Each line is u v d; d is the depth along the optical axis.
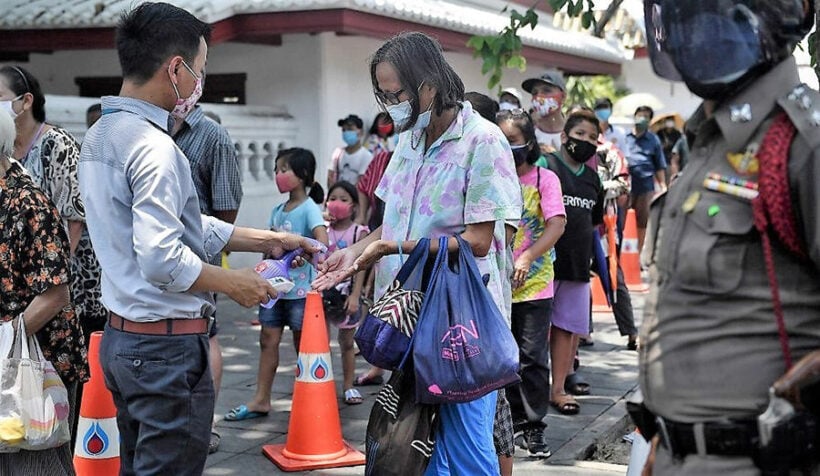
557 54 16.47
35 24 11.41
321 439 5.50
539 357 5.58
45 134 4.94
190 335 3.60
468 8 14.66
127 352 3.56
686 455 2.54
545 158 6.23
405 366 3.72
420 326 3.65
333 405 5.57
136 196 3.43
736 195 2.42
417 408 3.73
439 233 3.89
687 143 2.68
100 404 4.84
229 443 5.91
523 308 5.58
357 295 6.68
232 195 5.47
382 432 3.76
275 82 12.20
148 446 3.58
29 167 4.89
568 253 6.22
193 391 3.63
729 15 2.45
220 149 5.41
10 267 3.91
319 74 11.96
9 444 3.83
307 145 12.12
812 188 2.32
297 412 5.54
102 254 3.56
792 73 2.48
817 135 2.33
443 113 3.86
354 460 5.51
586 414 6.50
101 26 11.34
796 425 2.31
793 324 2.39
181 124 5.32
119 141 3.48
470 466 3.88
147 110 3.58
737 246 2.42
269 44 12.16
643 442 3.41
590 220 6.32
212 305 3.72
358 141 10.71
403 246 3.79
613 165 8.61
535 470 5.43
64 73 13.21
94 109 6.37
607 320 9.91
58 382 3.97
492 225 3.84
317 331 5.55
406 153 4.00
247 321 9.78
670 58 2.55
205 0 10.97
